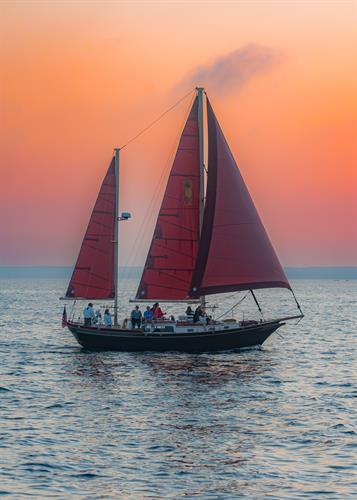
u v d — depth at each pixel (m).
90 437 104.31
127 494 81.75
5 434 105.94
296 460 93.56
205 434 106.00
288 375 161.50
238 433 106.75
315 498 80.75
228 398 133.50
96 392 140.00
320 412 121.44
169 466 91.06
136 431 107.81
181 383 148.88
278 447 99.44
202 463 92.31
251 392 139.75
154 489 83.25
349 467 90.62
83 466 90.88
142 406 126.06
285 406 126.50
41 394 138.38
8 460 93.12
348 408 124.88
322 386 147.88
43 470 89.38
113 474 88.06
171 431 107.75
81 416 118.19
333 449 98.38
